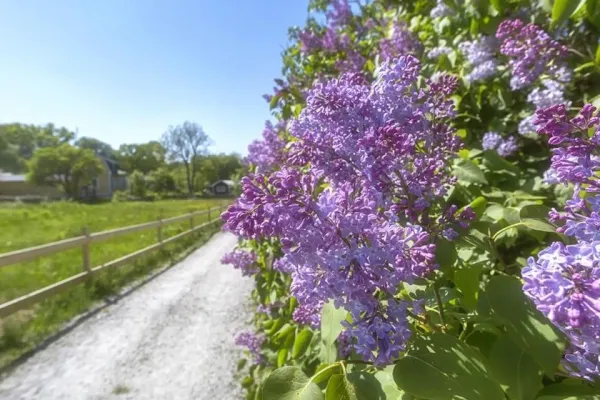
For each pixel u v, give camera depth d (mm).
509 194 1912
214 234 21156
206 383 5008
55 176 64938
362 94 1158
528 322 955
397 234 1003
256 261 3980
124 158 105500
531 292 703
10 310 6883
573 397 907
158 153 106875
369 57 3465
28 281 9914
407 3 3922
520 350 1012
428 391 926
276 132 3084
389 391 1126
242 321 7172
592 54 2092
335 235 974
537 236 1576
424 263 981
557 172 925
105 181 78375
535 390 967
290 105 3197
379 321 946
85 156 65875
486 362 985
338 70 3355
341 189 1046
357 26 4051
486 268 1456
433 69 2680
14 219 27484
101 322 7418
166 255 14148
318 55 3801
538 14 2227
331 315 1193
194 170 93000
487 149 2162
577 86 2135
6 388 5086
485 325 1153
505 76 2398
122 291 9609
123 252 14016
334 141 1099
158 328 7008
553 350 914
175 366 5504
